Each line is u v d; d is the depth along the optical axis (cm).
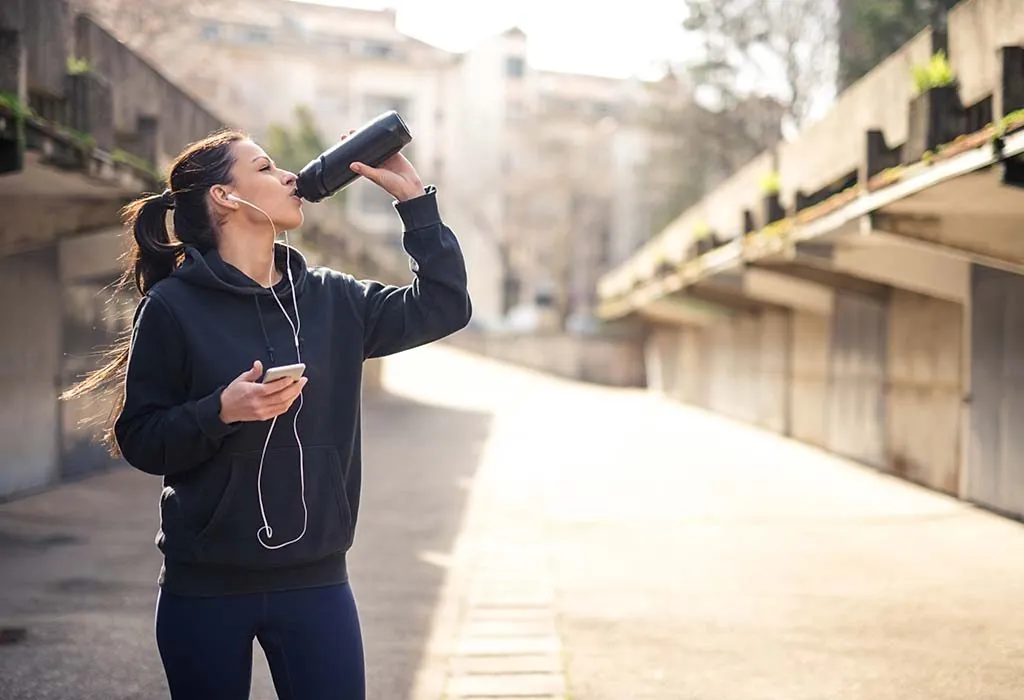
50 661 449
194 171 217
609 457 1363
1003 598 572
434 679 434
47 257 980
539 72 5772
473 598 585
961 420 964
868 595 583
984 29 640
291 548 207
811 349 1533
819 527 816
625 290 2841
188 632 208
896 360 1155
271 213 217
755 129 3241
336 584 216
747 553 714
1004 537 765
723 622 527
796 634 503
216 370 205
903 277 963
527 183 5269
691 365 2642
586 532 802
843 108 966
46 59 654
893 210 764
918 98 676
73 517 821
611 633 508
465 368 3891
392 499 976
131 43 1866
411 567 669
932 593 586
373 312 229
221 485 204
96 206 833
